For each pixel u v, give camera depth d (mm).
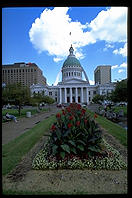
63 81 97750
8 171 4441
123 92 18656
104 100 53781
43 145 7176
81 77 106000
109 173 4316
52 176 4164
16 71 64625
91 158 4863
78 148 5047
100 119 15641
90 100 94000
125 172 4375
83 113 7523
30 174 4301
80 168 4578
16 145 7160
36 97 34969
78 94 96312
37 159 4973
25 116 22016
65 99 93062
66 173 4332
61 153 4781
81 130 5246
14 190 3457
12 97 19797
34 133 9797
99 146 5234
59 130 5086
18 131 10969
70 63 102750
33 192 3352
